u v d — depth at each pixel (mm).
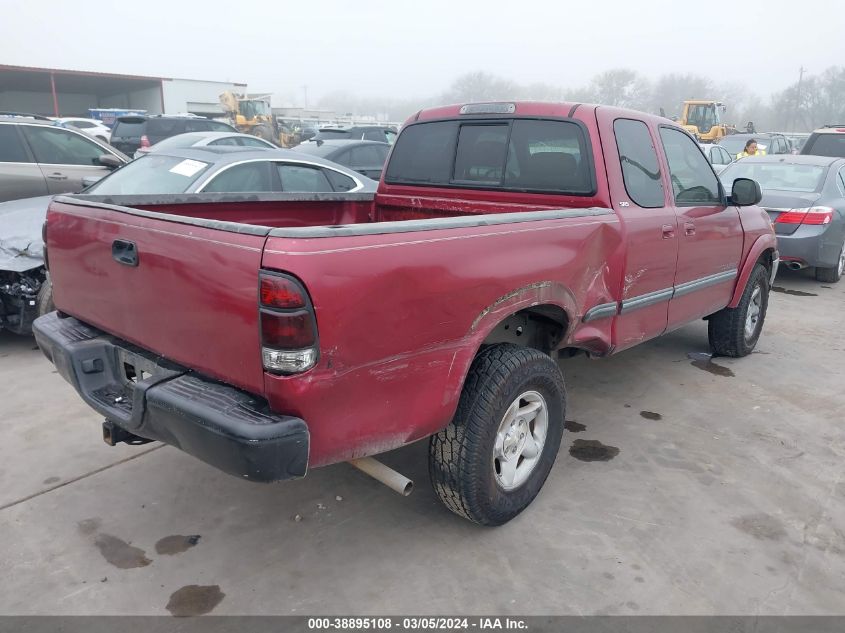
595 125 3654
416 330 2500
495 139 4074
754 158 9547
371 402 2428
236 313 2262
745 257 5203
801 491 3629
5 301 5457
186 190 5609
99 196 3467
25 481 3568
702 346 6113
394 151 4707
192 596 2732
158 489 3523
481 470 2922
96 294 2977
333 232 2225
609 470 3811
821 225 8258
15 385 4867
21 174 7324
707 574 2916
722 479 3736
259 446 2166
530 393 3176
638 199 3844
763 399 4910
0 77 40688
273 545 3076
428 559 2986
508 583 2832
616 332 3801
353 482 3635
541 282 3047
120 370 2992
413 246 2455
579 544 3105
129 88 44781
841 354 6012
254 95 46031
